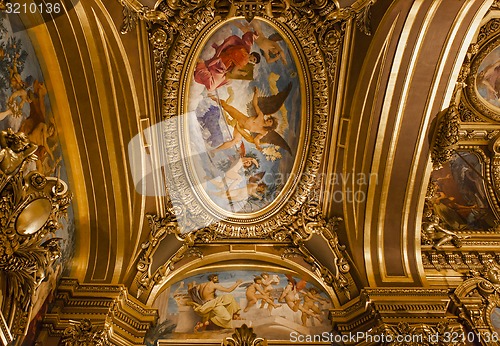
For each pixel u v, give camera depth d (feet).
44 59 27.12
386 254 30.99
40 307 25.22
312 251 31.73
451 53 29.01
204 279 31.09
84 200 30.19
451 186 35.86
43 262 23.63
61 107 28.60
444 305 27.94
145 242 30.55
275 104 31.83
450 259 32.17
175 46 29.71
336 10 29.01
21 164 22.22
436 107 30.30
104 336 25.36
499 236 33.45
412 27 28.07
